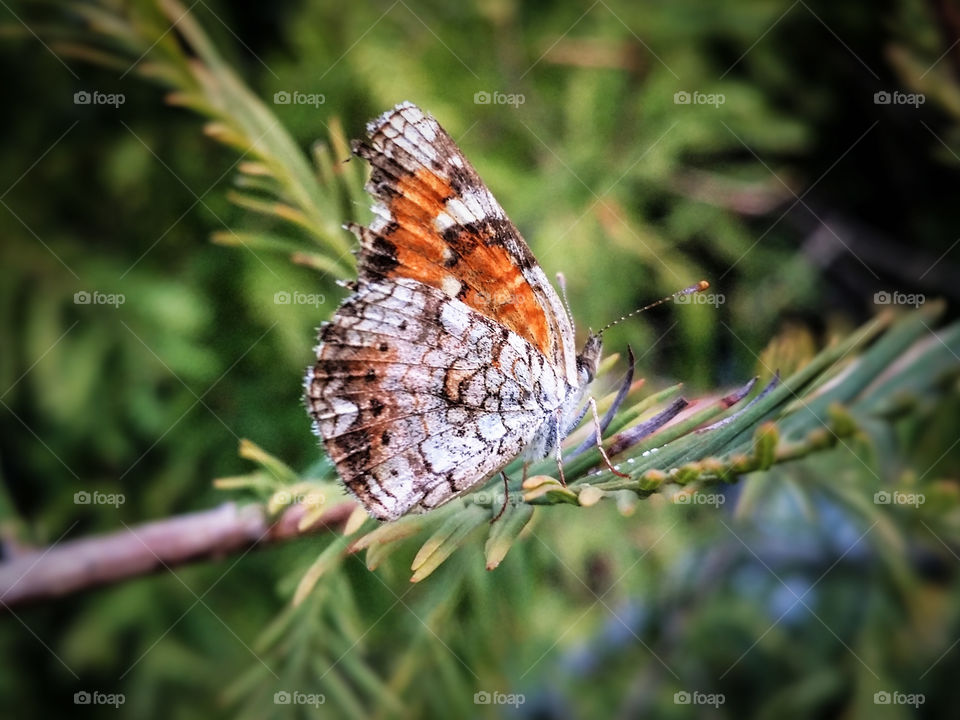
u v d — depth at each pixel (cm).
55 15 11
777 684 11
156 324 12
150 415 12
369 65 12
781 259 13
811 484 9
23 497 12
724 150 13
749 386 8
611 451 9
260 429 12
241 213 12
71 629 11
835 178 13
